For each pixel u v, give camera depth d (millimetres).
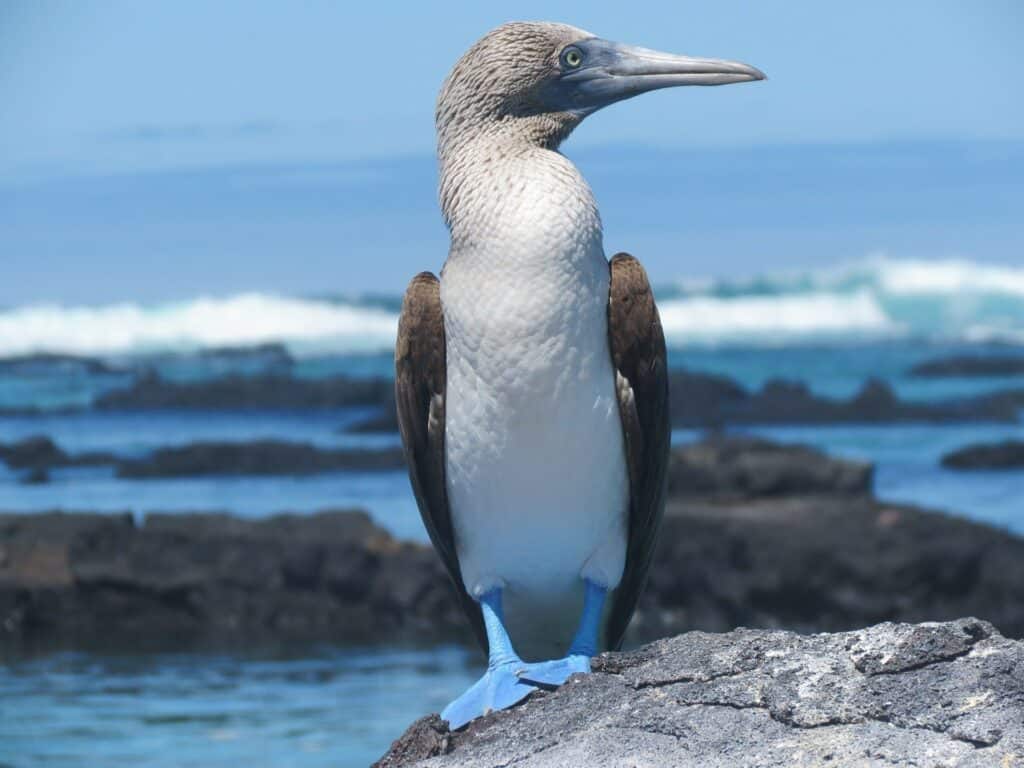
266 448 42188
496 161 7473
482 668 21812
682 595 25812
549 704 6547
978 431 50188
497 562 7750
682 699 6188
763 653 6375
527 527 7574
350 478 41062
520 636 8227
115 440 53094
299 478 41156
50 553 26547
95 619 26016
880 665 5988
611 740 5980
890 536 25578
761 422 52750
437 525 8031
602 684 6555
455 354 7398
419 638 24688
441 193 7746
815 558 25312
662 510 8141
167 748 17062
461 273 7336
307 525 28000
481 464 7473
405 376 7875
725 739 5797
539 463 7383
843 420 52656
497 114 7781
